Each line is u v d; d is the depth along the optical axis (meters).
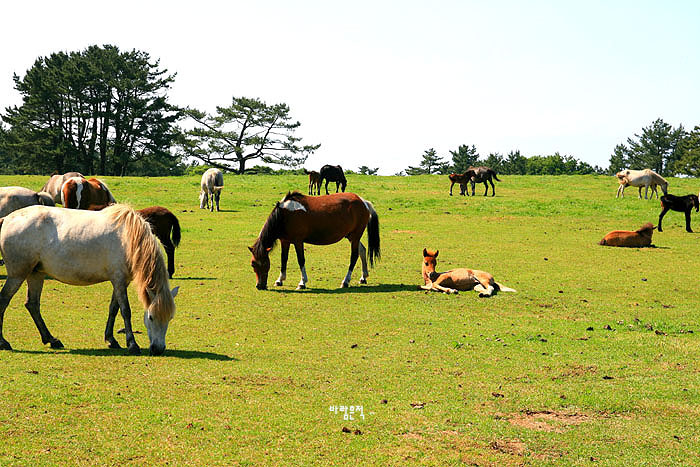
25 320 10.92
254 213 30.00
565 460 5.95
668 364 9.07
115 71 73.81
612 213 31.05
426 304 13.03
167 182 44.44
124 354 8.84
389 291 14.42
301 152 82.75
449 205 34.22
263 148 82.56
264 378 8.02
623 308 12.93
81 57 74.62
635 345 10.05
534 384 8.12
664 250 21.03
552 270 17.38
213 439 6.05
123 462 5.50
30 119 74.25
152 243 8.81
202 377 7.87
